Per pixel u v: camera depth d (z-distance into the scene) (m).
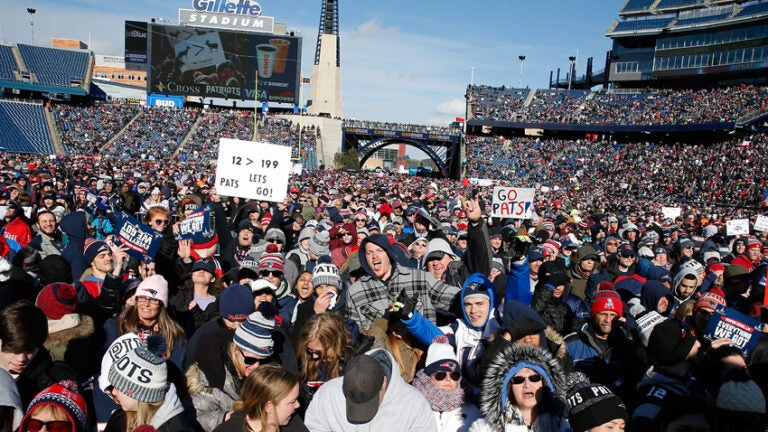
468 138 78.19
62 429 3.42
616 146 69.69
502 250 10.06
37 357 4.21
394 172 72.69
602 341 5.50
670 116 68.31
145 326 4.93
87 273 6.57
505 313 4.45
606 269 10.02
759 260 10.48
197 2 67.50
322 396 3.84
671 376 4.03
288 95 67.50
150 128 66.88
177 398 3.86
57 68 74.56
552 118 76.50
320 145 75.56
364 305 5.45
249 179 10.16
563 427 3.67
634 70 80.25
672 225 19.55
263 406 3.55
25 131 60.59
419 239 8.90
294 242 11.68
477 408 4.14
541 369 3.54
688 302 6.08
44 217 8.32
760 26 65.75
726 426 3.58
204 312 5.79
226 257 8.95
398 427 3.60
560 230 14.95
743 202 47.03
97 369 4.82
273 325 4.32
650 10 78.88
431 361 4.11
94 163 37.09
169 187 18.64
